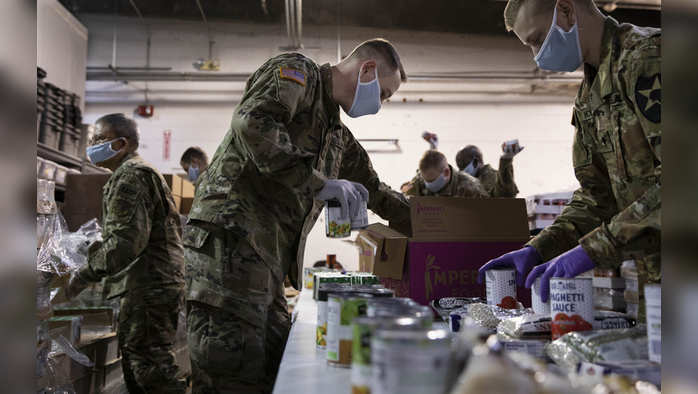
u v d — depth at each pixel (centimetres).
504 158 335
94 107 760
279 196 150
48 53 574
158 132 758
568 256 108
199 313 142
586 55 132
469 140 780
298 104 150
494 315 116
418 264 167
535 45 137
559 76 753
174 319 227
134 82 758
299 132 155
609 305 162
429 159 346
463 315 121
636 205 101
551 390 45
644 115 108
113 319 238
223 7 732
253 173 147
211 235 144
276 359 161
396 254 173
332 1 738
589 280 92
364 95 165
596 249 104
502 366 45
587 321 91
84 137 455
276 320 163
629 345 76
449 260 167
